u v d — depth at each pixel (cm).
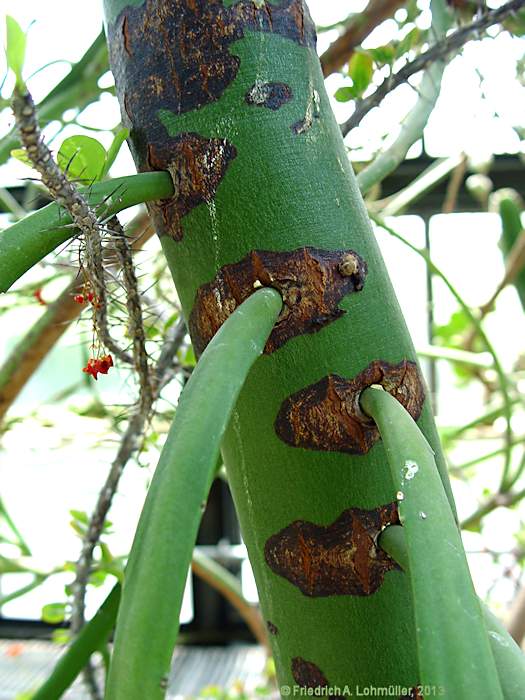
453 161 75
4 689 110
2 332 92
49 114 50
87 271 25
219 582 73
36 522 100
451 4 41
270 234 22
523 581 88
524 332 107
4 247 21
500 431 96
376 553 22
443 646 16
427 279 105
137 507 66
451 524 18
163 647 16
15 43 16
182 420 18
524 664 20
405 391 23
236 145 22
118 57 24
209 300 23
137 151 24
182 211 23
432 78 38
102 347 32
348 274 22
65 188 20
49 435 75
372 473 22
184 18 23
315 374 22
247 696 86
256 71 23
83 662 31
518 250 79
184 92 23
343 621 23
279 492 23
